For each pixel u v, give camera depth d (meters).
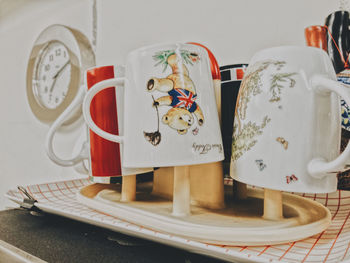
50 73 0.95
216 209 0.32
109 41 0.75
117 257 0.29
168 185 0.39
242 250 0.24
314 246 0.25
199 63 0.28
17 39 1.14
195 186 0.34
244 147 0.26
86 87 0.37
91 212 0.36
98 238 0.35
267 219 0.28
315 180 0.23
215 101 0.30
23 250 0.31
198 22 0.58
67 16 0.91
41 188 0.49
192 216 0.29
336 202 0.38
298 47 0.25
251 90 0.26
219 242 0.24
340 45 0.38
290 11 0.48
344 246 0.24
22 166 1.07
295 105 0.24
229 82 0.34
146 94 0.27
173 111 0.26
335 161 0.21
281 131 0.24
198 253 0.25
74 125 0.83
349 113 0.33
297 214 0.30
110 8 0.75
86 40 0.82
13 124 1.13
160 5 0.64
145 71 0.28
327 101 0.24
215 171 0.33
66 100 0.87
